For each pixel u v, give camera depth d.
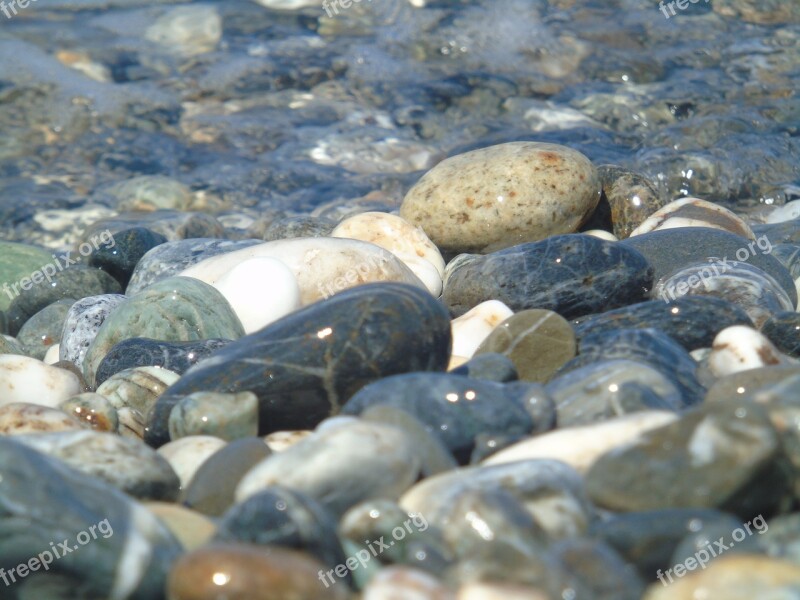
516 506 0.81
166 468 0.85
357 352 0.89
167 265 1.07
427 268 1.05
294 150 1.36
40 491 0.80
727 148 1.27
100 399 0.92
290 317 0.91
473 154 1.11
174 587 0.79
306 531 0.81
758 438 0.81
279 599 0.78
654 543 0.80
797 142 1.28
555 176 1.08
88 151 1.37
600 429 0.84
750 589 0.77
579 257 1.00
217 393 0.89
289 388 0.90
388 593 0.78
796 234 1.10
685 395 0.89
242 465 0.85
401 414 0.85
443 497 0.82
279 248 1.03
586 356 0.91
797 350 0.93
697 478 0.81
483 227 1.08
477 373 0.90
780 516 0.81
